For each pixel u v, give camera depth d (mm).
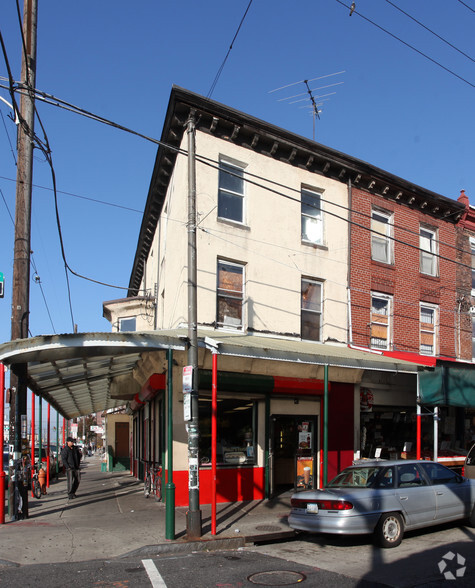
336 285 17109
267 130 16000
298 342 15438
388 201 18984
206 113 15023
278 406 14977
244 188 15859
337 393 16172
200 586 6980
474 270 21500
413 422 18344
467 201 21484
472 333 20922
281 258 16031
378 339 18047
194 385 10023
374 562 8148
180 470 13039
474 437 19781
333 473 15641
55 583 7113
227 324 14820
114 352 10516
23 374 11500
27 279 11555
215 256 14750
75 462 14773
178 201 15539
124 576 7477
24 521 11055
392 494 9383
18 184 11719
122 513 12047
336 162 17406
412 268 19250
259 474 14195
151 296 21312
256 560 8438
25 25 11945
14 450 11312
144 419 19172
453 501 10180
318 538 10156
